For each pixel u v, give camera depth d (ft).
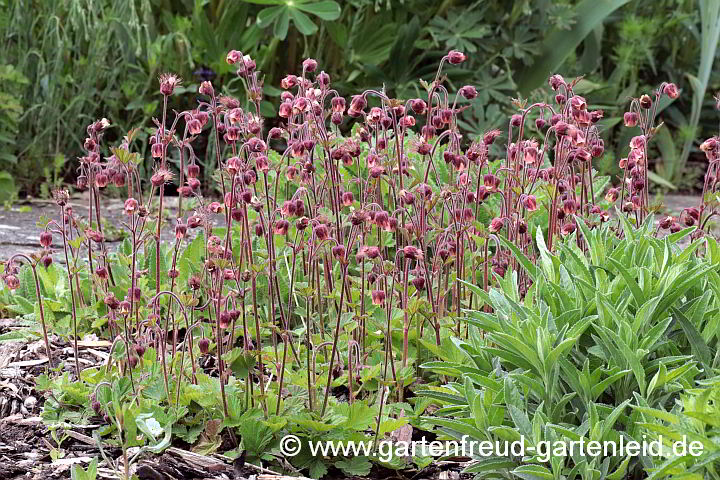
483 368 8.17
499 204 11.96
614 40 26.53
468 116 23.41
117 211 19.06
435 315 9.08
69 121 21.33
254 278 8.71
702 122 27.68
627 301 7.59
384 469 8.39
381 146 9.61
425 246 9.06
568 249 8.32
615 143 25.12
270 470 8.11
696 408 6.34
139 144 21.97
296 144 8.50
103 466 8.09
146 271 9.96
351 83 23.48
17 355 10.02
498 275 9.02
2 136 19.48
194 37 21.89
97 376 8.98
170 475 7.98
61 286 11.21
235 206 8.73
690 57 27.27
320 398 8.79
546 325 7.36
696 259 8.36
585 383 7.25
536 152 9.18
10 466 8.07
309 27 20.06
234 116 8.50
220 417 8.48
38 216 18.17
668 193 24.00
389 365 9.29
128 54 21.80
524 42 23.07
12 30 20.97
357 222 8.16
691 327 7.54
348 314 9.20
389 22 23.39
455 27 22.66
